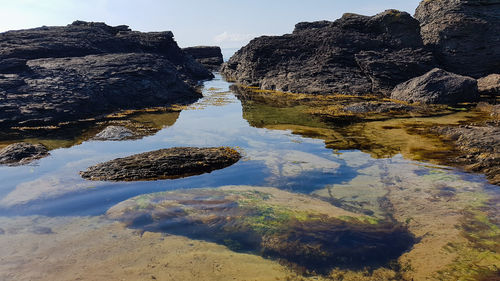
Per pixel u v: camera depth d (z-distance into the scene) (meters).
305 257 1.86
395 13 9.60
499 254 1.83
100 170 3.01
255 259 1.85
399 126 4.67
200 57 23.16
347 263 1.81
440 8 10.01
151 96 7.14
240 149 3.75
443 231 2.07
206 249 1.93
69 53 8.84
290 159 3.41
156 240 2.02
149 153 3.35
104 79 6.75
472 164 3.13
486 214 2.25
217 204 2.43
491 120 4.71
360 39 9.78
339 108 6.12
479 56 9.10
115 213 2.32
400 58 8.91
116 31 13.15
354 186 2.76
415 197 2.53
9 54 7.67
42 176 2.97
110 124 5.08
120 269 1.75
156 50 12.97
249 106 6.68
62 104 5.48
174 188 2.72
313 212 2.29
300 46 10.95
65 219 2.26
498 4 9.13
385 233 2.07
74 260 1.84
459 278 1.65
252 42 12.77
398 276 1.70
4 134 4.46
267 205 2.40
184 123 5.13
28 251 1.92
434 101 6.48
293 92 8.97
